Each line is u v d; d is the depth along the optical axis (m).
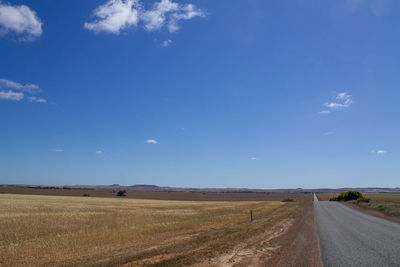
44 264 11.34
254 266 9.63
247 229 19.33
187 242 14.48
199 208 47.00
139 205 52.31
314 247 13.05
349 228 20.39
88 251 13.36
